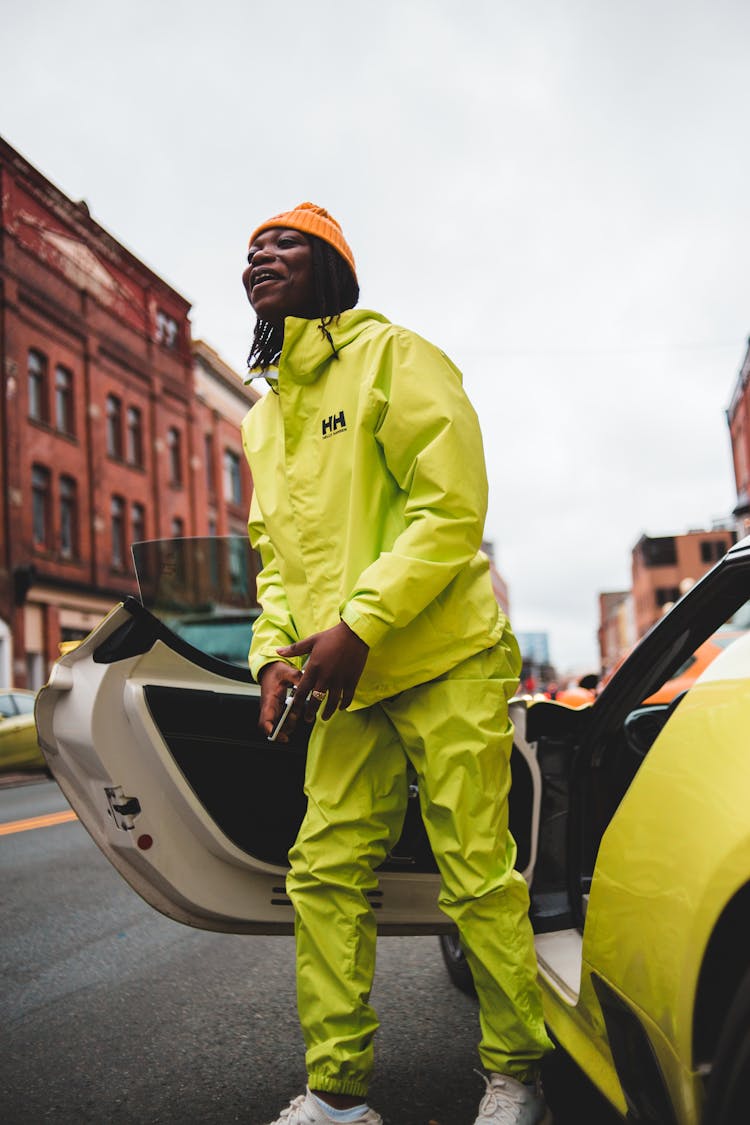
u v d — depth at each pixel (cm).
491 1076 191
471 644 191
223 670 236
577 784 251
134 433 2881
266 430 217
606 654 10144
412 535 180
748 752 134
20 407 2342
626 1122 168
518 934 188
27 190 2423
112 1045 278
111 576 2658
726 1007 132
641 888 150
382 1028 286
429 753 187
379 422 191
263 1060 263
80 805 236
